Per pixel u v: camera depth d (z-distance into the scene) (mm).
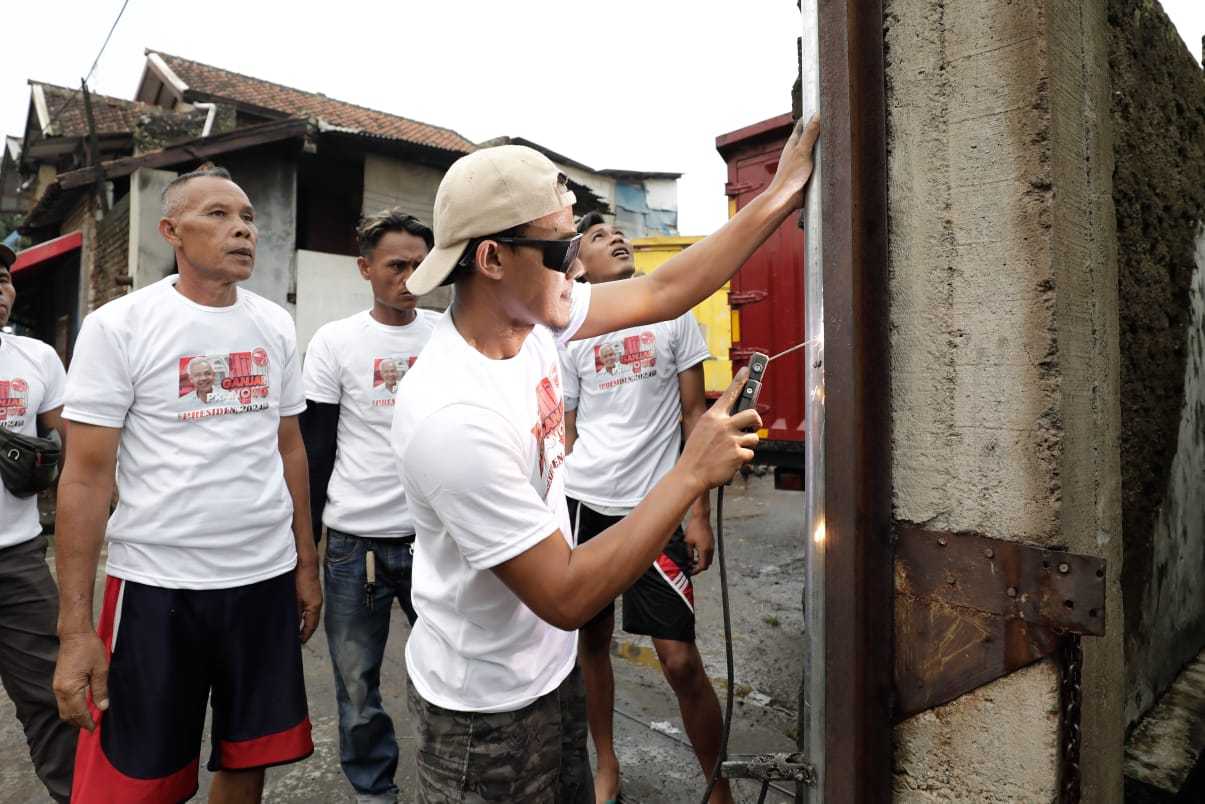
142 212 7719
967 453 1135
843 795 1169
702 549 2197
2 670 2311
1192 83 2713
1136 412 2248
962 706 1142
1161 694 2566
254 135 8102
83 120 11898
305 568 2158
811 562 1235
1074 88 1141
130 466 1746
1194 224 2775
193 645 1768
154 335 1736
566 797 1793
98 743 1703
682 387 2393
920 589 1179
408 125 13859
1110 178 1325
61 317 11320
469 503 1100
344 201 10109
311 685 3279
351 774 2266
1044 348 1058
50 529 6855
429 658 1321
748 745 2707
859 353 1171
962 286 1132
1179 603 2768
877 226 1188
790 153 1378
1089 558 999
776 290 4758
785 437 4695
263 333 1929
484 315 1235
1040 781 1072
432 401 1142
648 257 7676
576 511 2432
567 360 2461
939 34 1141
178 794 1757
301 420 2426
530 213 1153
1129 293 2139
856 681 1153
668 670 2111
